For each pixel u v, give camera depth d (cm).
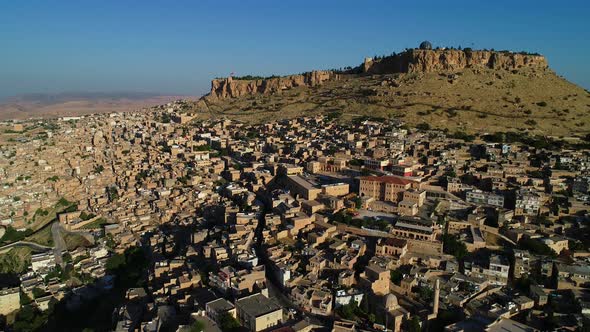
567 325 19575
